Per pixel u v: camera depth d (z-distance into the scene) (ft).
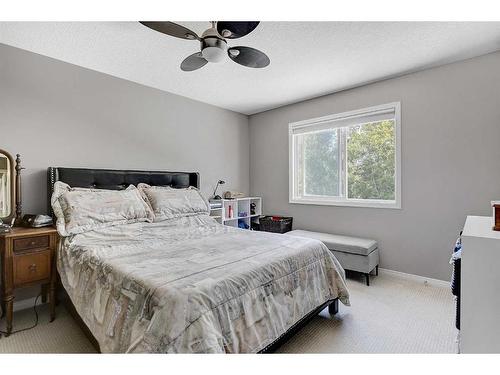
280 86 10.75
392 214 10.12
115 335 4.12
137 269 4.74
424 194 9.34
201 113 12.70
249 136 15.15
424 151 9.29
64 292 7.70
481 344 3.72
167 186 10.70
